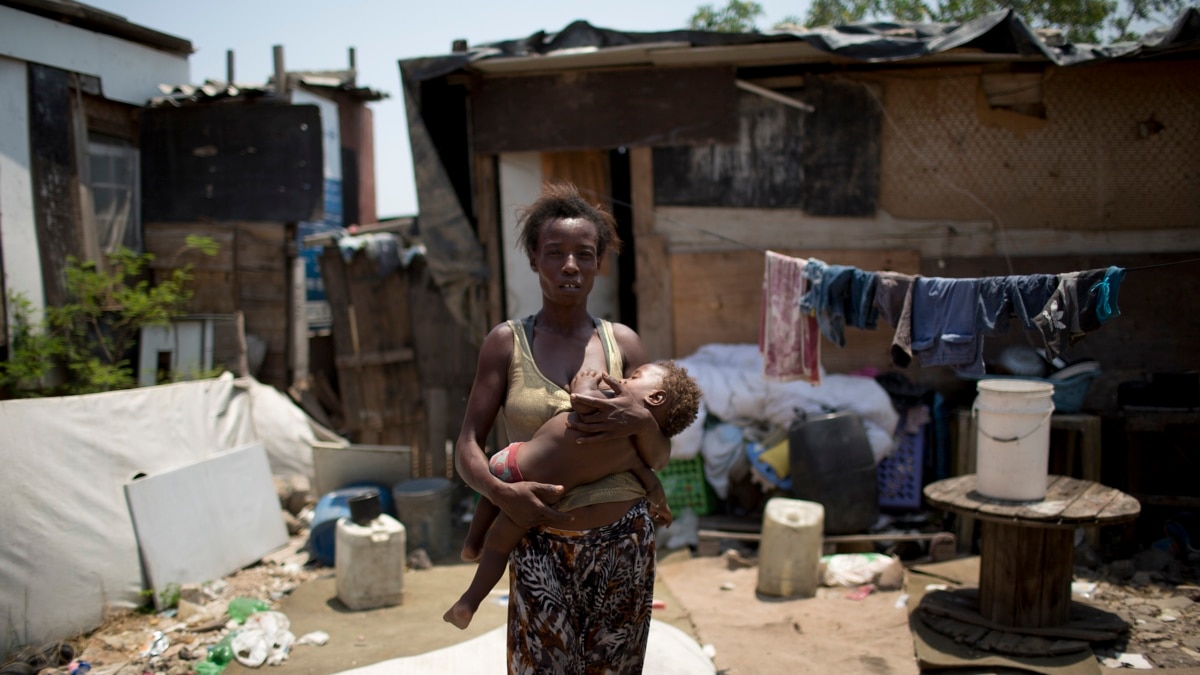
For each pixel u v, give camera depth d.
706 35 5.79
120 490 4.88
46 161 7.02
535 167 6.71
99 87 7.58
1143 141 5.87
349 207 13.20
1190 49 5.43
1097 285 3.34
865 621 4.41
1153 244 5.91
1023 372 5.66
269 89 7.94
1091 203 5.98
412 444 7.92
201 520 5.26
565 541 2.30
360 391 7.88
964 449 5.62
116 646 4.34
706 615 4.63
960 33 5.43
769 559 4.89
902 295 4.03
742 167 6.39
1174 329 5.87
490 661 3.81
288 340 8.20
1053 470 5.68
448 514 5.97
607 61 6.19
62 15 7.12
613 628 2.37
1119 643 3.94
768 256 4.91
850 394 5.82
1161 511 5.38
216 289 8.12
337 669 3.96
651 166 6.53
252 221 8.06
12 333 6.44
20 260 6.74
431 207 6.66
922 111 6.13
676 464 5.95
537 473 2.26
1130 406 5.28
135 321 6.77
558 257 2.40
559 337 2.46
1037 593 3.97
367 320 7.84
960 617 4.16
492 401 2.42
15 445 4.36
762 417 5.98
